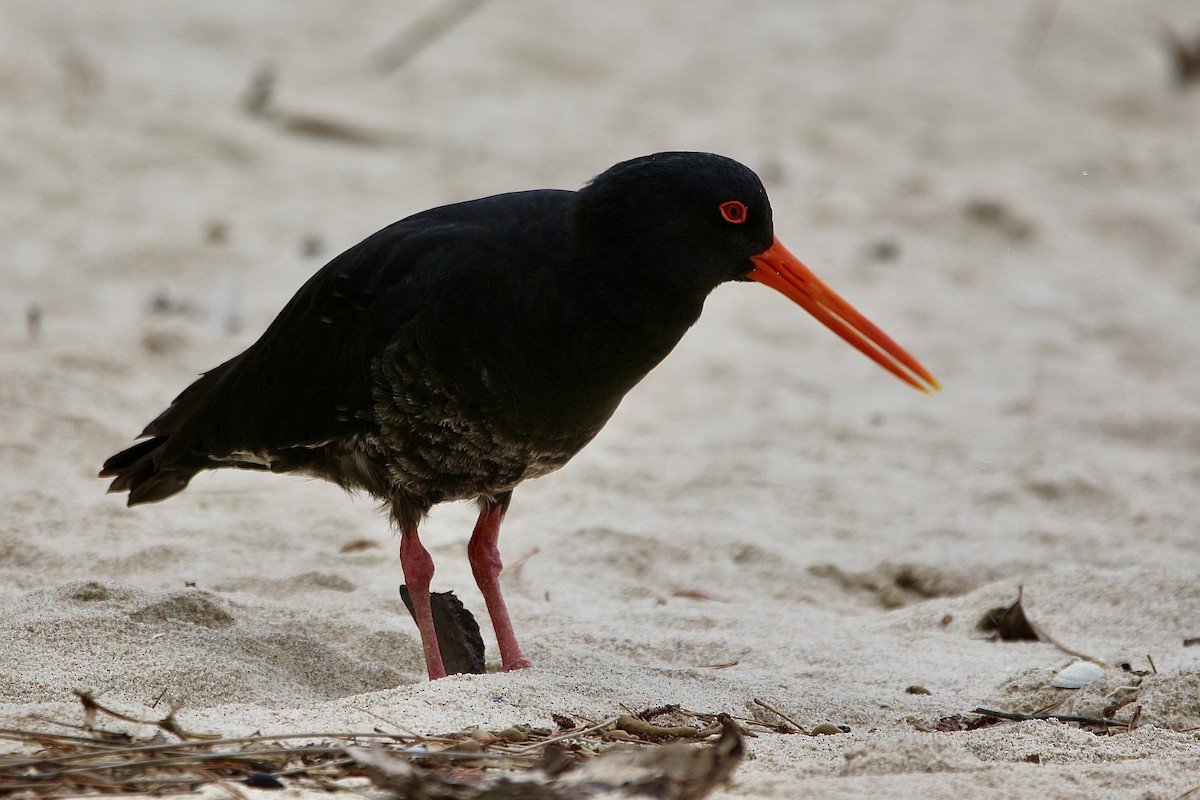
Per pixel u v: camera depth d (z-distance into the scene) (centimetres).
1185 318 1728
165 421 960
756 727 749
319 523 1151
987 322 1698
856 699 812
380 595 967
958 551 1145
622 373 832
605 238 811
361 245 864
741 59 2522
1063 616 985
